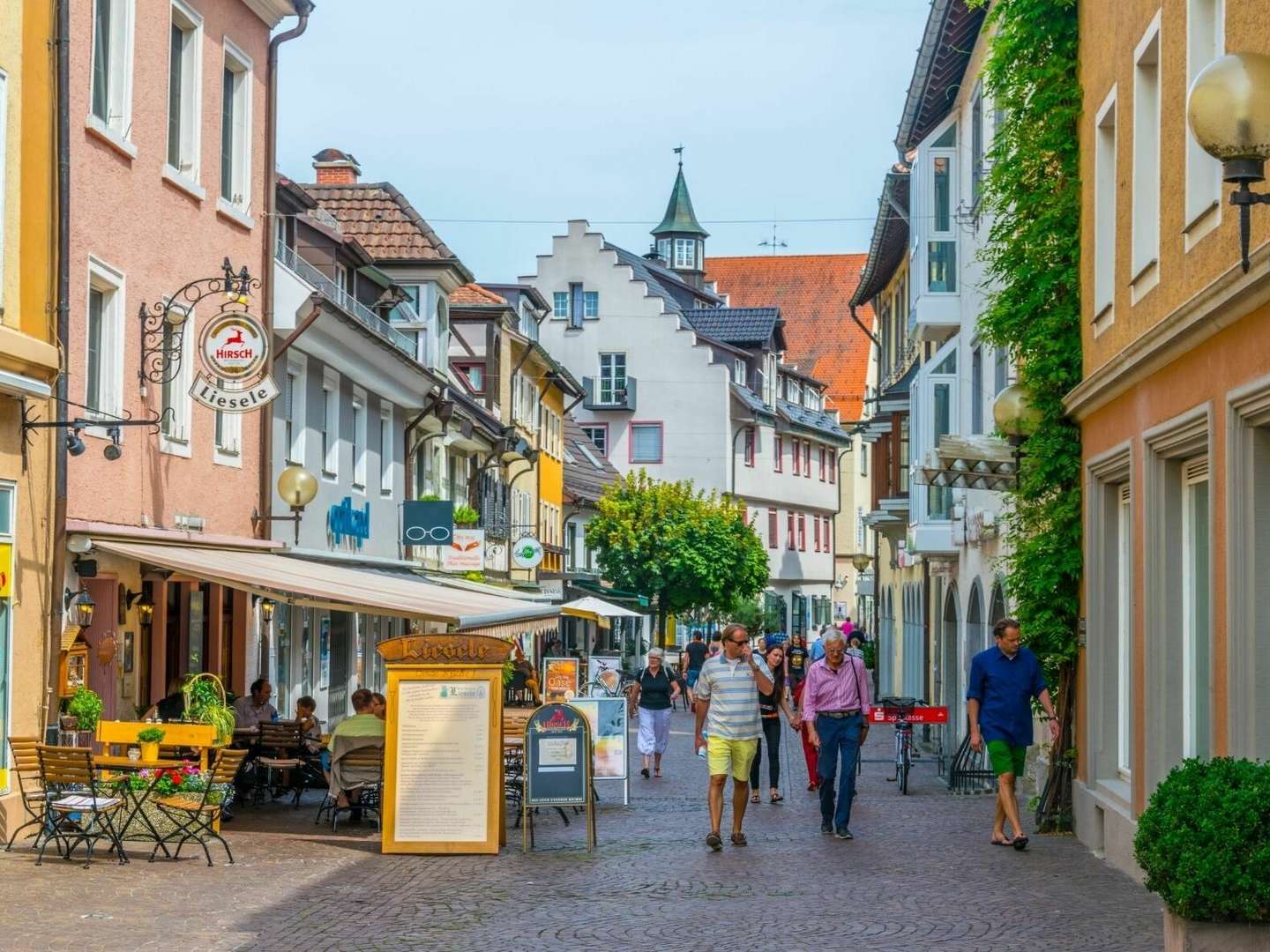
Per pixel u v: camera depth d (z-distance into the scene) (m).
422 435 33.69
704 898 12.34
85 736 15.52
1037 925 11.07
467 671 15.16
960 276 28.66
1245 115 8.79
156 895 12.20
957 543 28.27
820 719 16.42
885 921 11.24
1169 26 12.85
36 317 15.39
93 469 17.03
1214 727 11.33
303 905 11.88
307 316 23.23
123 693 18.34
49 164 15.65
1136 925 11.05
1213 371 11.52
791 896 12.44
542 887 12.96
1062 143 17.28
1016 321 17.42
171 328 18.98
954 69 27.89
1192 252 12.13
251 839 15.74
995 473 18.73
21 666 15.02
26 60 15.25
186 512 19.97
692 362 75.12
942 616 32.69
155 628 19.42
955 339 29.27
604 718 20.23
